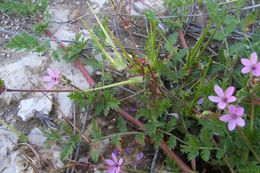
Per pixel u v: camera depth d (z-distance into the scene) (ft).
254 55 0.46
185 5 0.64
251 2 0.68
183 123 0.53
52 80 0.53
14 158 0.55
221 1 0.68
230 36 0.64
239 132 0.48
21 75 0.62
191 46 0.64
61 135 0.56
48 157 0.54
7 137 0.57
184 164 0.52
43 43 0.61
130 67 0.54
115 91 0.57
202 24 0.63
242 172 0.48
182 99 0.54
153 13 0.60
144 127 0.54
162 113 0.55
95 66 0.58
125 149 0.55
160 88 0.54
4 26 0.68
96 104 0.56
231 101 0.45
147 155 0.55
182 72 0.57
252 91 0.46
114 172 0.50
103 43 0.59
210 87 0.51
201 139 0.50
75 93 0.55
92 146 0.53
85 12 0.69
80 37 0.63
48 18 0.65
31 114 0.58
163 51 0.62
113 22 0.66
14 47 0.59
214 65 0.58
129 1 0.68
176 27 0.63
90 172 0.53
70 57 0.61
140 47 0.64
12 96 0.60
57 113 0.58
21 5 0.67
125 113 0.56
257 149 0.50
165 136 0.56
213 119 0.49
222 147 0.51
